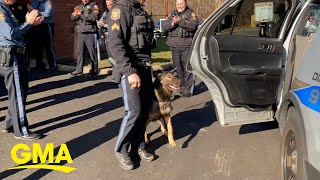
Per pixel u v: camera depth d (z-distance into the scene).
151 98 4.08
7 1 4.33
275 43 4.29
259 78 4.29
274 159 4.23
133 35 3.62
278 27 4.43
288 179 3.35
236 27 4.30
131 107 3.75
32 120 5.53
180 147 4.57
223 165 4.11
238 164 4.13
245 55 4.25
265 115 4.47
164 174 3.91
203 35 4.17
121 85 3.76
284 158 3.43
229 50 4.18
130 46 3.66
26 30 4.41
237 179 3.79
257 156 4.32
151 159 4.18
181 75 6.64
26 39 8.86
